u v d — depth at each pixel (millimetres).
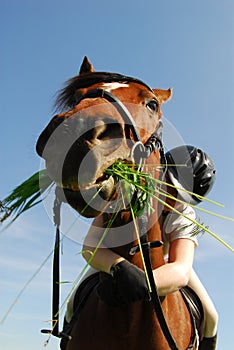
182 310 2965
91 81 3088
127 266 2527
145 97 2908
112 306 2605
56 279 2711
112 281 2584
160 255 2797
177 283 2664
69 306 3604
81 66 3652
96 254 2699
